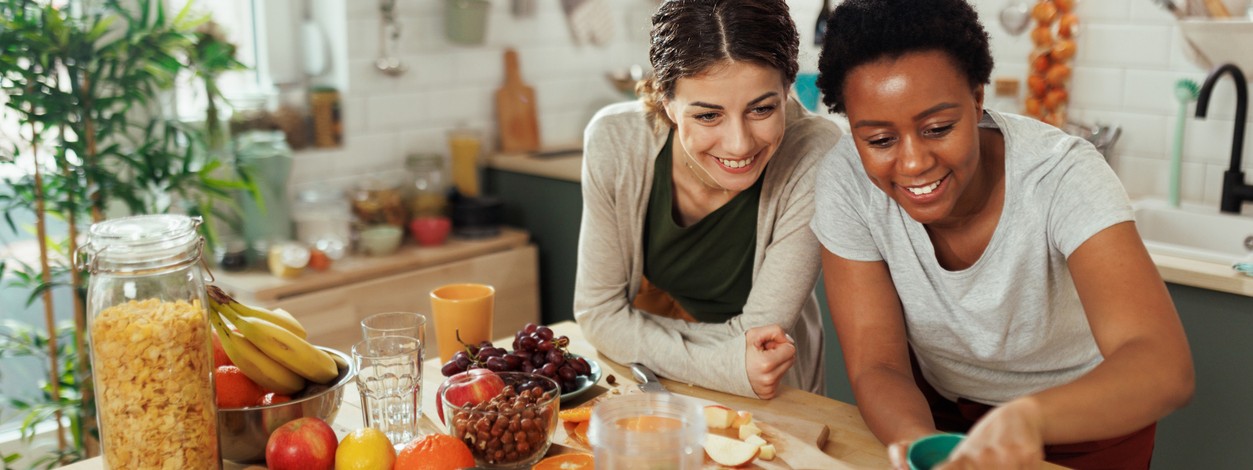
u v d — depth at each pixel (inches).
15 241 133.6
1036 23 123.3
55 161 106.5
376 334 59.2
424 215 140.0
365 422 54.0
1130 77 122.4
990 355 58.4
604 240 70.6
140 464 47.5
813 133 67.4
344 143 139.3
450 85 149.2
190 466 48.3
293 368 52.5
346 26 136.6
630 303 73.2
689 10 58.2
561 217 145.8
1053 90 122.6
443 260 136.5
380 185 139.7
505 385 55.2
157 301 47.4
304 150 136.1
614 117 71.1
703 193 69.2
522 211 151.4
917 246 57.1
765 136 59.4
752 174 61.2
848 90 50.4
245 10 135.3
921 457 41.4
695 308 75.6
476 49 151.0
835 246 59.5
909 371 57.8
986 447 39.4
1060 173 52.2
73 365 112.6
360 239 133.8
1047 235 53.3
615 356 67.7
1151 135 122.0
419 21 143.9
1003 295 55.4
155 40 106.4
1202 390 99.6
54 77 103.1
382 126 142.9
